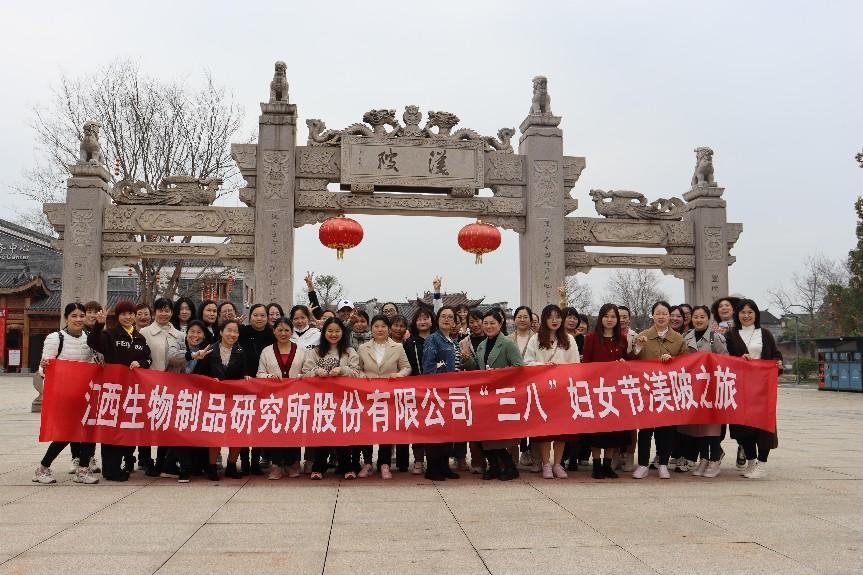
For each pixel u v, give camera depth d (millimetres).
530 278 18312
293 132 17828
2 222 46438
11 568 4668
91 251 17172
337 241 14438
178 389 8227
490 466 8391
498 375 8477
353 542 5375
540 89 18828
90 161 17500
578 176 18812
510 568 4727
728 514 6363
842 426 14805
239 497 7117
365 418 8273
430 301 28984
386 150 17984
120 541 5352
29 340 41844
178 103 28547
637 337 9086
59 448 7918
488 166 18641
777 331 76312
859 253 33219
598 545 5301
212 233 17656
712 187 19203
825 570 4711
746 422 8367
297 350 8719
